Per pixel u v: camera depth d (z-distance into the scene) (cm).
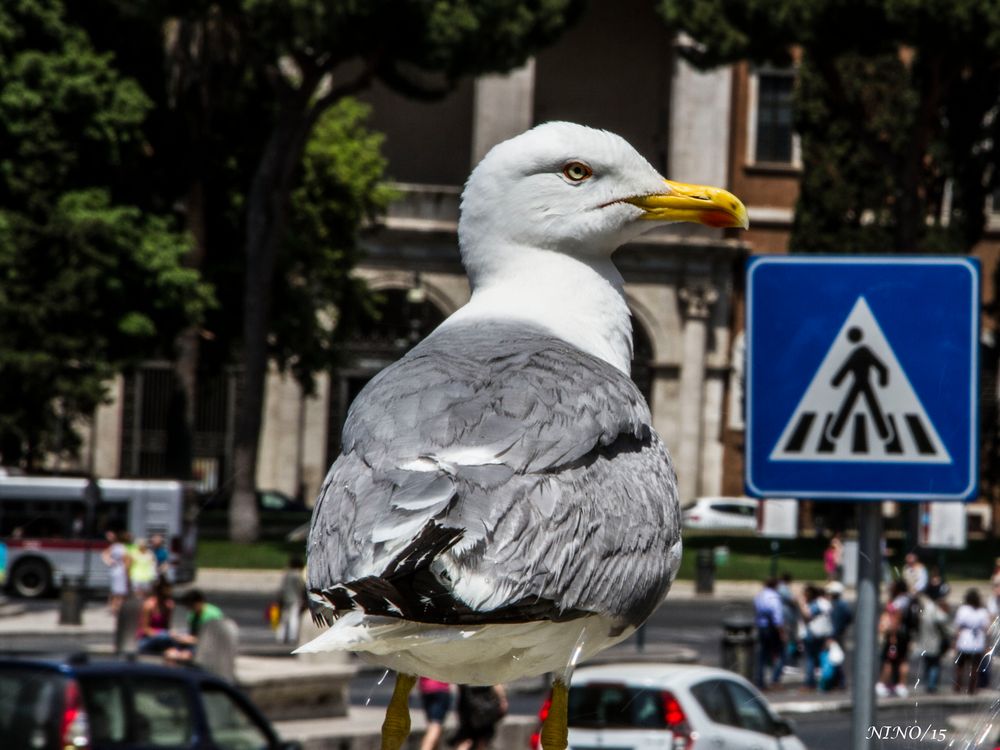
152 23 3186
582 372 297
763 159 5306
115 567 2653
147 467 5144
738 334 5266
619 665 1030
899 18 2936
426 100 3369
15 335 3234
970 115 3847
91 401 3309
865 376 570
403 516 251
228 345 4016
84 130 3269
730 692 976
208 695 1090
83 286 3231
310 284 4200
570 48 5541
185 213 3653
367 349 5231
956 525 1703
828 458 570
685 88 5141
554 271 352
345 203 4244
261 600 2997
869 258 569
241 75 3622
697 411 5197
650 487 293
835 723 963
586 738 998
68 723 980
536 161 352
